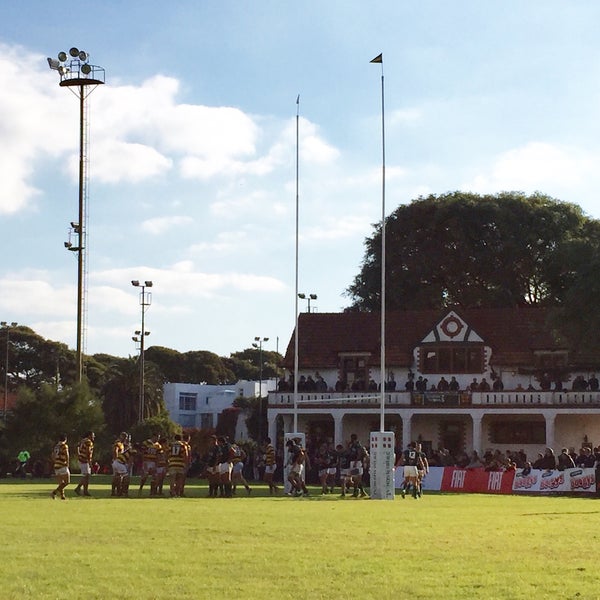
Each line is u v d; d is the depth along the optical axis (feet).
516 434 216.13
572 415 213.87
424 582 43.98
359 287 282.77
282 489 137.49
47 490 124.67
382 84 133.18
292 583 43.45
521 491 148.66
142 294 258.78
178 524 69.46
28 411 208.23
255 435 308.60
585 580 45.01
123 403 290.35
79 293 215.72
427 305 270.87
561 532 68.23
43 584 42.39
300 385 222.07
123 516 76.54
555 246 259.80
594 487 143.13
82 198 214.90
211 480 116.37
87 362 414.41
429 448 215.10
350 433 225.35
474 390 211.61
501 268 270.87
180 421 392.68
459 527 71.56
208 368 472.85
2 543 56.39
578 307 179.11
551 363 218.79
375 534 64.54
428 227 272.72
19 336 405.80
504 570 47.98
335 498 117.19
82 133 215.10
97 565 47.88
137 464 190.29
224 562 49.42
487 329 225.35
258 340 320.29
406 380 224.74
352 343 230.27
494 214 266.57
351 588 42.34
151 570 46.60
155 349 471.21
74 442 208.74
